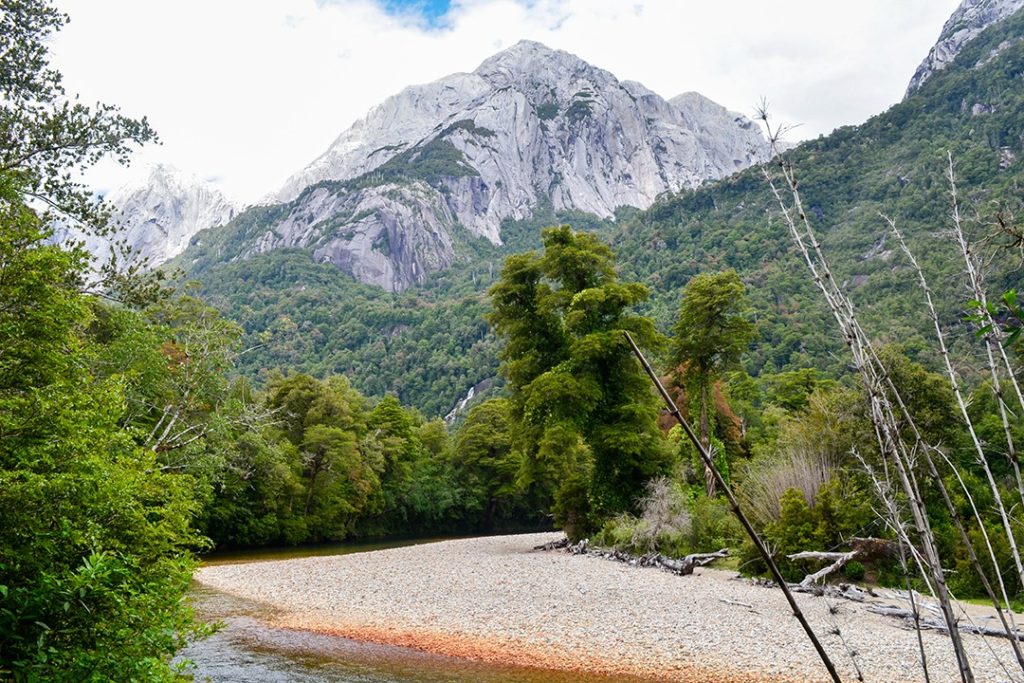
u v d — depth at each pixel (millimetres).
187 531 8273
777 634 12812
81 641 5730
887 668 10508
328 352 174125
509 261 32375
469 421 60312
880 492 2379
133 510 6898
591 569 22672
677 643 12461
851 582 17141
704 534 23781
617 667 11219
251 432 34344
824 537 17781
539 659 11828
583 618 14750
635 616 14797
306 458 44000
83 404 7133
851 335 2244
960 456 14359
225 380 23641
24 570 5750
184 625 7078
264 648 12867
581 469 39688
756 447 30953
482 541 38312
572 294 31062
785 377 47031
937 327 2600
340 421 49031
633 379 29781
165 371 21641
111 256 19062
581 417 28812
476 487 58312
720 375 36344
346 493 47062
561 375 28328
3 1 12383
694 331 34219
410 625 14711
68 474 6113
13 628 5258
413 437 57438
